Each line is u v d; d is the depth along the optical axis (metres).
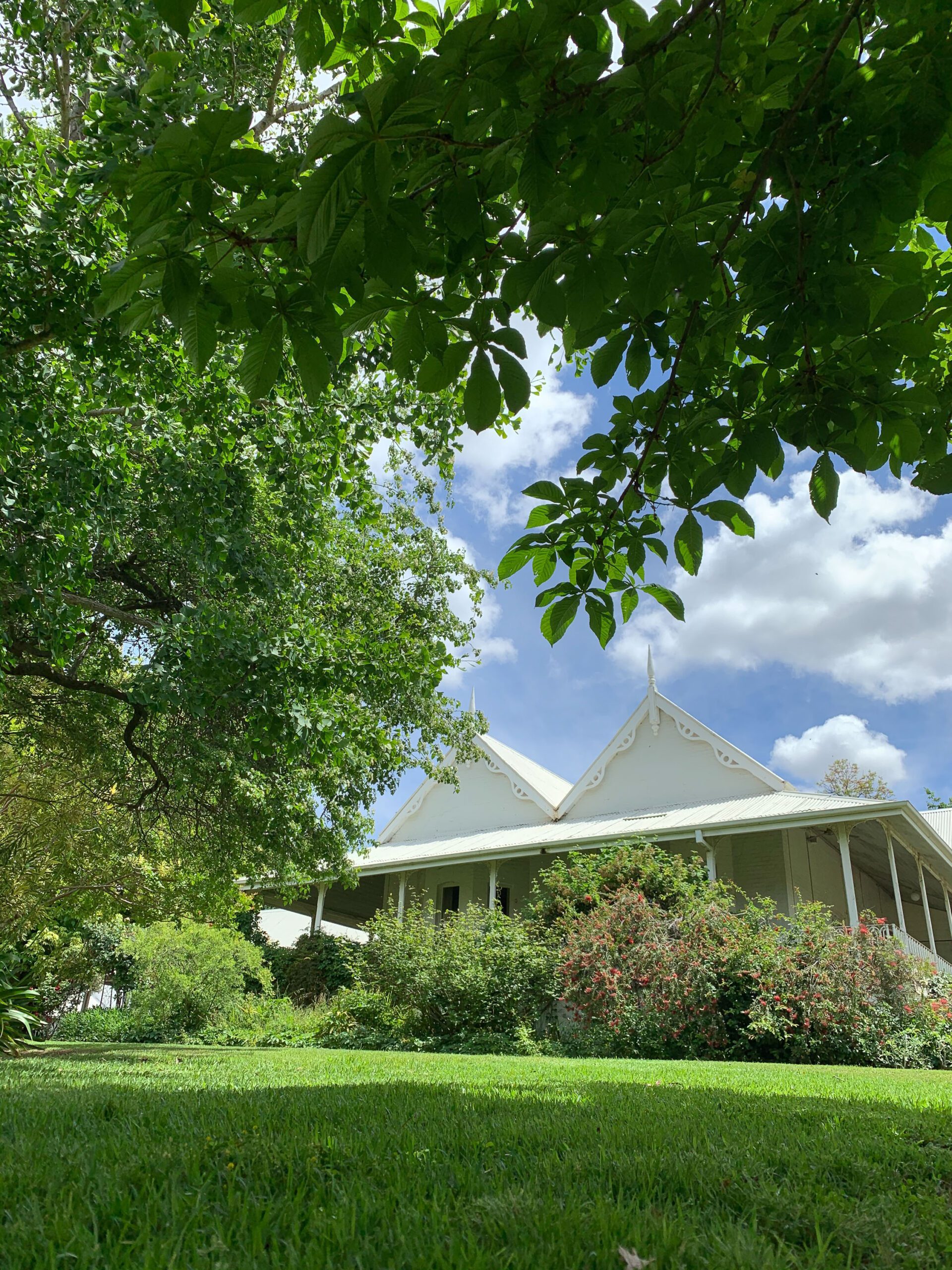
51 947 20.03
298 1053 12.03
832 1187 2.76
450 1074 7.68
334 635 10.14
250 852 12.95
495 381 2.77
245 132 2.13
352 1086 5.74
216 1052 12.51
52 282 6.30
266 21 2.74
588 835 19.05
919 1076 8.66
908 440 3.28
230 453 8.39
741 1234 2.11
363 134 1.92
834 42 2.66
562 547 4.11
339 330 2.63
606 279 2.62
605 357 3.45
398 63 2.17
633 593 4.23
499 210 2.79
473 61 2.15
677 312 3.55
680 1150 3.26
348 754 9.19
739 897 20.12
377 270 2.24
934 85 2.64
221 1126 3.63
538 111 2.43
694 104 2.70
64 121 8.65
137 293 2.68
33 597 7.22
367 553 13.74
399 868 22.66
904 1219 2.39
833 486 3.42
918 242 4.07
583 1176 2.81
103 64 5.58
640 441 3.90
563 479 3.94
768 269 3.11
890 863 17.33
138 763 12.41
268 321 2.60
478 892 24.05
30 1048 13.16
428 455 9.53
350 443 8.73
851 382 3.25
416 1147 3.22
